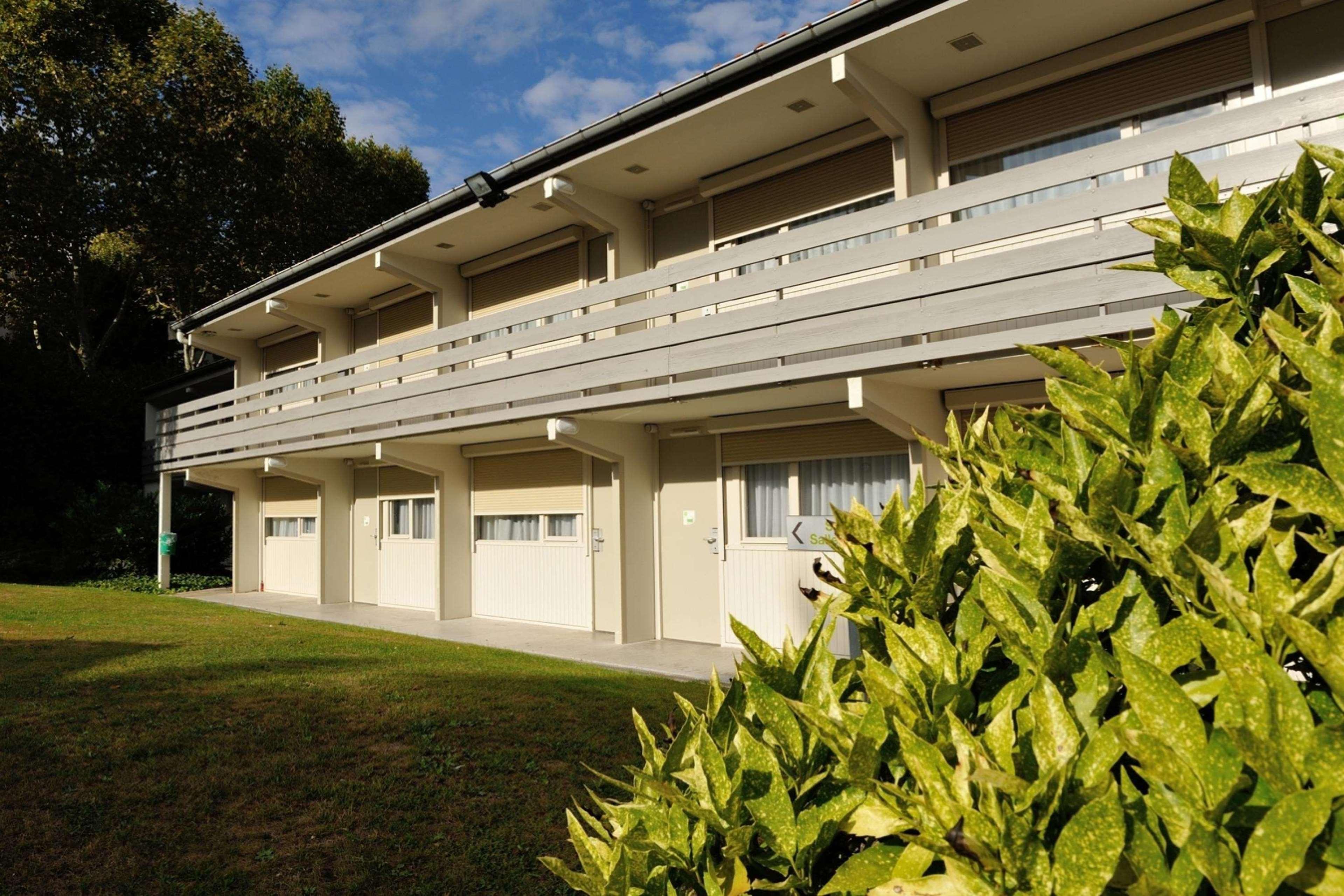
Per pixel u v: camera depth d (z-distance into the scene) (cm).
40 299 2645
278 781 572
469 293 1460
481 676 873
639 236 1149
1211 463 144
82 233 2519
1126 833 106
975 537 154
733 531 1095
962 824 112
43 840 487
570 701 768
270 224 2672
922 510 185
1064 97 788
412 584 1611
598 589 1262
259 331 1909
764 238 851
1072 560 142
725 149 988
